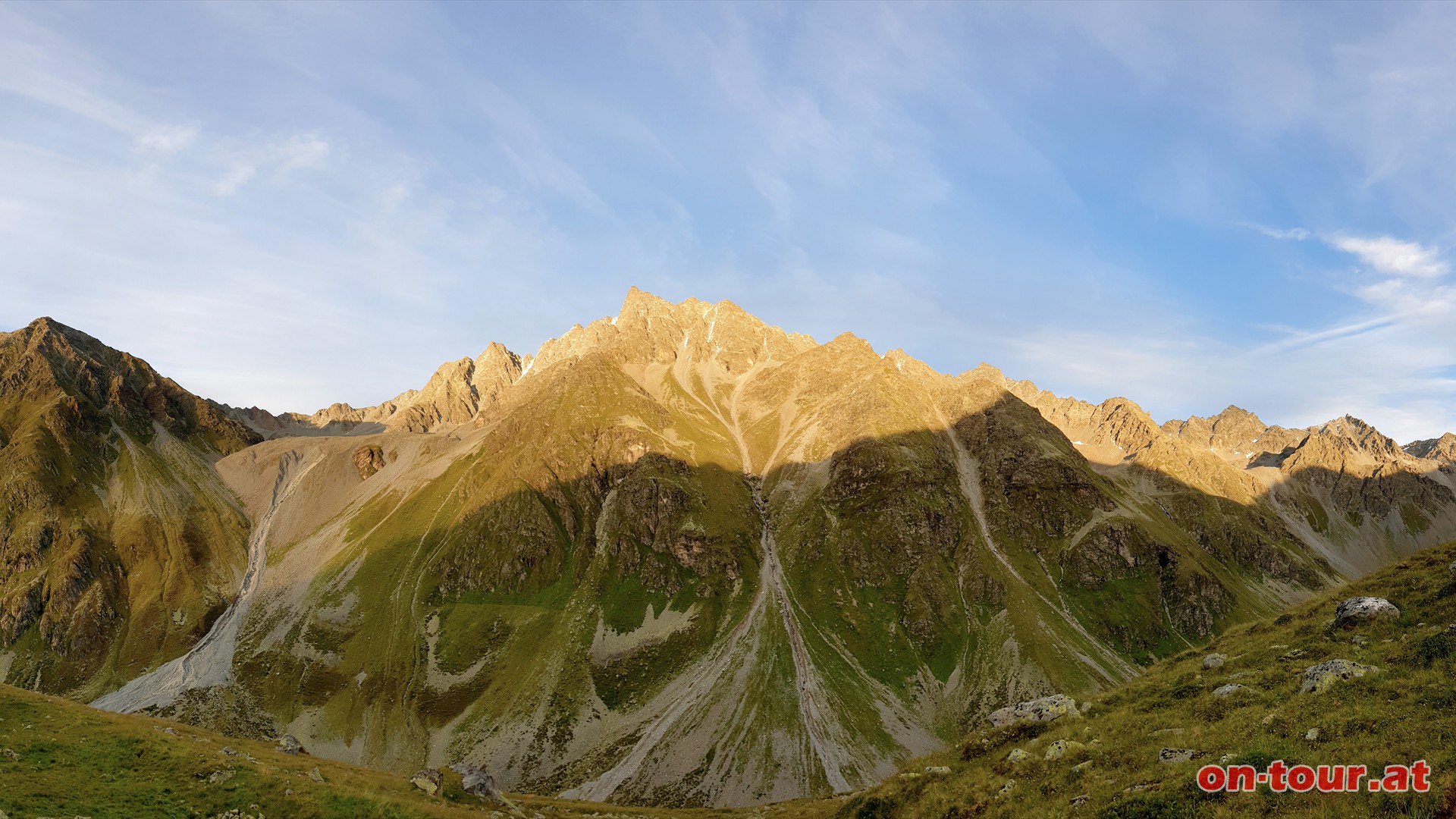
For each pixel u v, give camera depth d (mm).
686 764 160000
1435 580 45188
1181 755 35719
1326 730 33156
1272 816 28594
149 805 50344
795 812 83438
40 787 49156
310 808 54094
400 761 174625
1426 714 31375
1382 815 26594
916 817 42406
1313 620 48625
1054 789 38250
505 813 66938
